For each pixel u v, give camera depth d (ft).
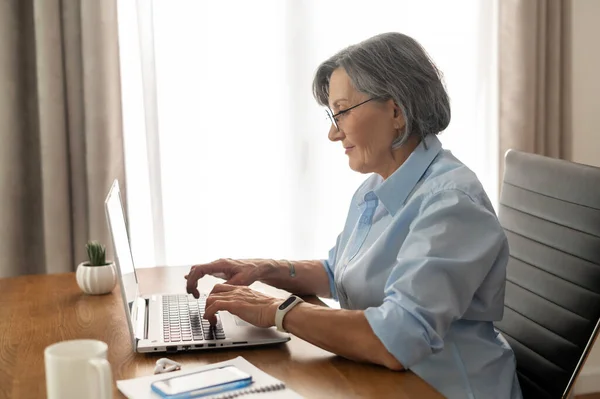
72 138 8.23
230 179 9.09
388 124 4.91
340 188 9.47
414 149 4.99
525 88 9.59
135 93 8.70
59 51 7.97
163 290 5.93
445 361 4.65
